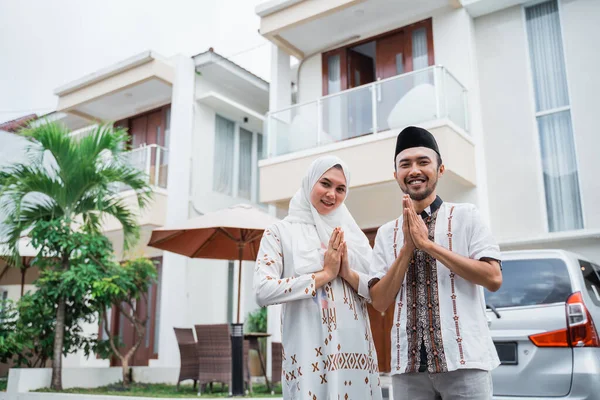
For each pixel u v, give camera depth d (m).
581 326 3.89
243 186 13.23
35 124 8.30
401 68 9.68
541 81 8.61
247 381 7.05
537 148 8.39
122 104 13.21
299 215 2.62
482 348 2.14
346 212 2.70
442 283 2.24
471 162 8.40
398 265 2.26
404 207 2.23
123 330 11.74
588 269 4.68
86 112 13.55
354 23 9.90
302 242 2.53
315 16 9.53
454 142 7.91
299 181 8.84
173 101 11.82
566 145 8.25
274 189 9.09
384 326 8.49
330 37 10.30
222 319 11.80
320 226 2.56
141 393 7.03
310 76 10.62
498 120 8.78
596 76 8.13
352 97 8.69
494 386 4.03
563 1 8.55
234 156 13.06
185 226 6.52
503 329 4.11
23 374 7.40
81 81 12.81
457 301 2.20
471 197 8.45
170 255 10.85
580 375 3.76
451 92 8.23
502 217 8.48
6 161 8.20
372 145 8.23
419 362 2.20
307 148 8.99
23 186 7.70
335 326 2.40
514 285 4.31
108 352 8.30
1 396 7.55
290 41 10.45
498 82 8.90
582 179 8.00
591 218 7.85
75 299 7.76
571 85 8.30
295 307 2.46
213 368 6.70
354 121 8.59
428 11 9.45
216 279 11.84
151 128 13.17
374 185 8.33
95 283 7.35
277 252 2.54
